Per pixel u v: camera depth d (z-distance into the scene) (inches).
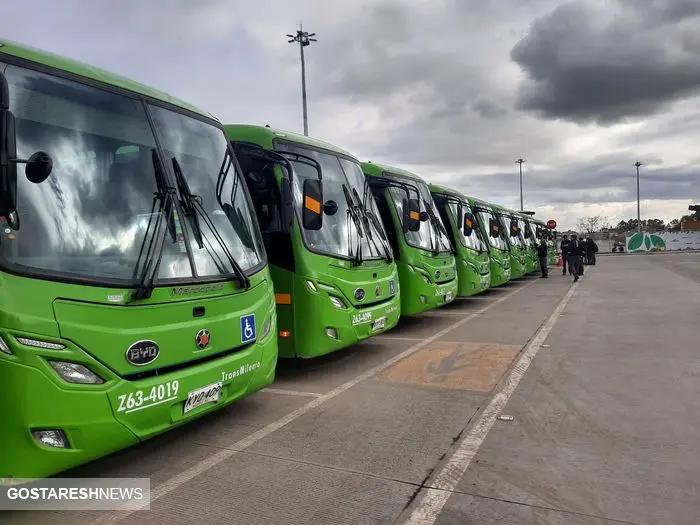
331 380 252.7
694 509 129.0
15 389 115.5
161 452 168.4
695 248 2121.1
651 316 424.8
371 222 307.6
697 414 195.9
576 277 788.6
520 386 236.4
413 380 250.1
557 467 153.6
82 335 127.4
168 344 147.3
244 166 258.5
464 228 522.6
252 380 182.7
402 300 381.7
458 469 153.3
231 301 172.9
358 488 142.6
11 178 114.0
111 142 152.6
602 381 241.4
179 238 161.0
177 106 182.5
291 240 250.2
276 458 162.9
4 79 113.7
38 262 124.6
